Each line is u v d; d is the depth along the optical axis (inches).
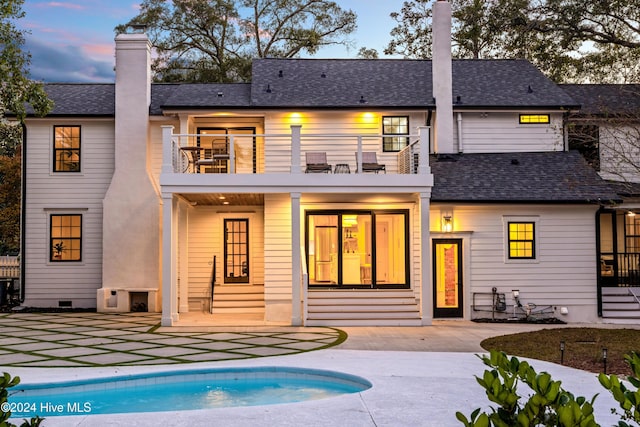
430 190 697.6
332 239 770.8
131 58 850.1
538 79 912.9
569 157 820.0
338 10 1480.1
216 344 544.7
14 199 1121.4
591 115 846.5
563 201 730.2
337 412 304.8
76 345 538.3
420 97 846.5
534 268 745.6
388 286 768.9
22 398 366.9
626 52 1082.7
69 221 872.3
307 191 689.0
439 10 839.1
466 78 916.0
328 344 545.6
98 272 863.1
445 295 745.6
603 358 441.7
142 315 786.8
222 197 755.4
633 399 130.2
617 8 1018.7
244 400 370.6
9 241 1205.1
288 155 807.1
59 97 907.4
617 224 866.8
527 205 745.0
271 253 750.5
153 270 831.7
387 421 287.6
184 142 824.9
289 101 820.0
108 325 683.4
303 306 685.3
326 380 416.5
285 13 1466.5
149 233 834.2
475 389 356.8
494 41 1305.4
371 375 397.1
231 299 799.1
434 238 744.3
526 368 137.0
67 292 862.5
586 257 746.8
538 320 729.6
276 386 407.5
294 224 686.5
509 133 850.1
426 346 535.8
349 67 935.0
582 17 1083.9
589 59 1154.0
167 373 407.8
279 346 533.6
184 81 1429.6
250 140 837.8
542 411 126.9
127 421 290.4
